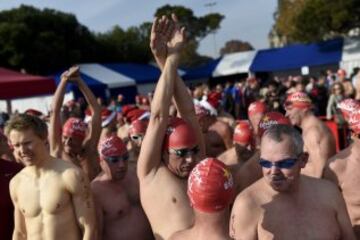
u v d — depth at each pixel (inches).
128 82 1121.4
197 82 1282.0
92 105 183.3
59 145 167.5
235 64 1228.5
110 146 129.0
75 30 1403.8
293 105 170.9
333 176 123.3
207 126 214.1
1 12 1256.2
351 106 159.3
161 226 100.3
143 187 105.3
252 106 181.5
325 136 161.8
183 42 110.5
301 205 93.4
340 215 95.2
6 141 147.6
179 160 101.4
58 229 111.5
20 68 1193.4
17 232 120.0
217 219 70.0
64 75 172.4
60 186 112.0
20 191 115.6
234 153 169.9
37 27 1254.9
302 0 1182.9
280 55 1177.4
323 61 1073.5
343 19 1061.8
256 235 93.7
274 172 88.6
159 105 103.7
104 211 129.3
